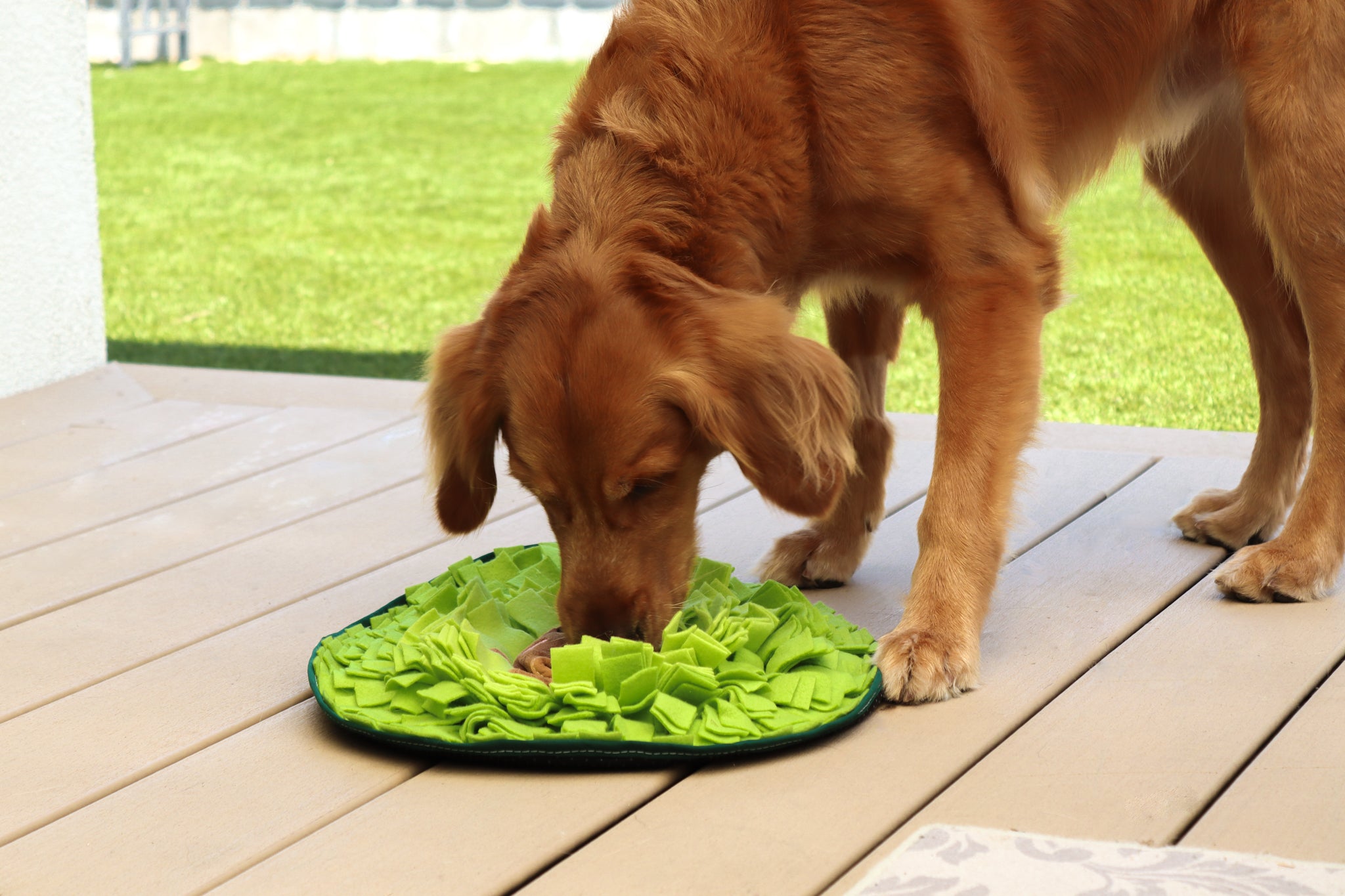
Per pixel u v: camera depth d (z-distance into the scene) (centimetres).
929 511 225
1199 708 202
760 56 220
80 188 422
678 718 189
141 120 1273
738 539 296
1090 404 434
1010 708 206
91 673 226
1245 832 166
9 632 243
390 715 197
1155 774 182
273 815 178
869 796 179
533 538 296
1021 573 265
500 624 229
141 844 171
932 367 515
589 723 189
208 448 362
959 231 224
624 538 209
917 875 154
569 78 1521
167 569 276
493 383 210
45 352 416
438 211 848
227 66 1731
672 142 216
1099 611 244
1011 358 226
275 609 255
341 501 319
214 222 825
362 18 1811
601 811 176
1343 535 246
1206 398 437
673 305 203
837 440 204
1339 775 179
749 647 214
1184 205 291
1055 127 253
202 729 204
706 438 211
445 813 177
